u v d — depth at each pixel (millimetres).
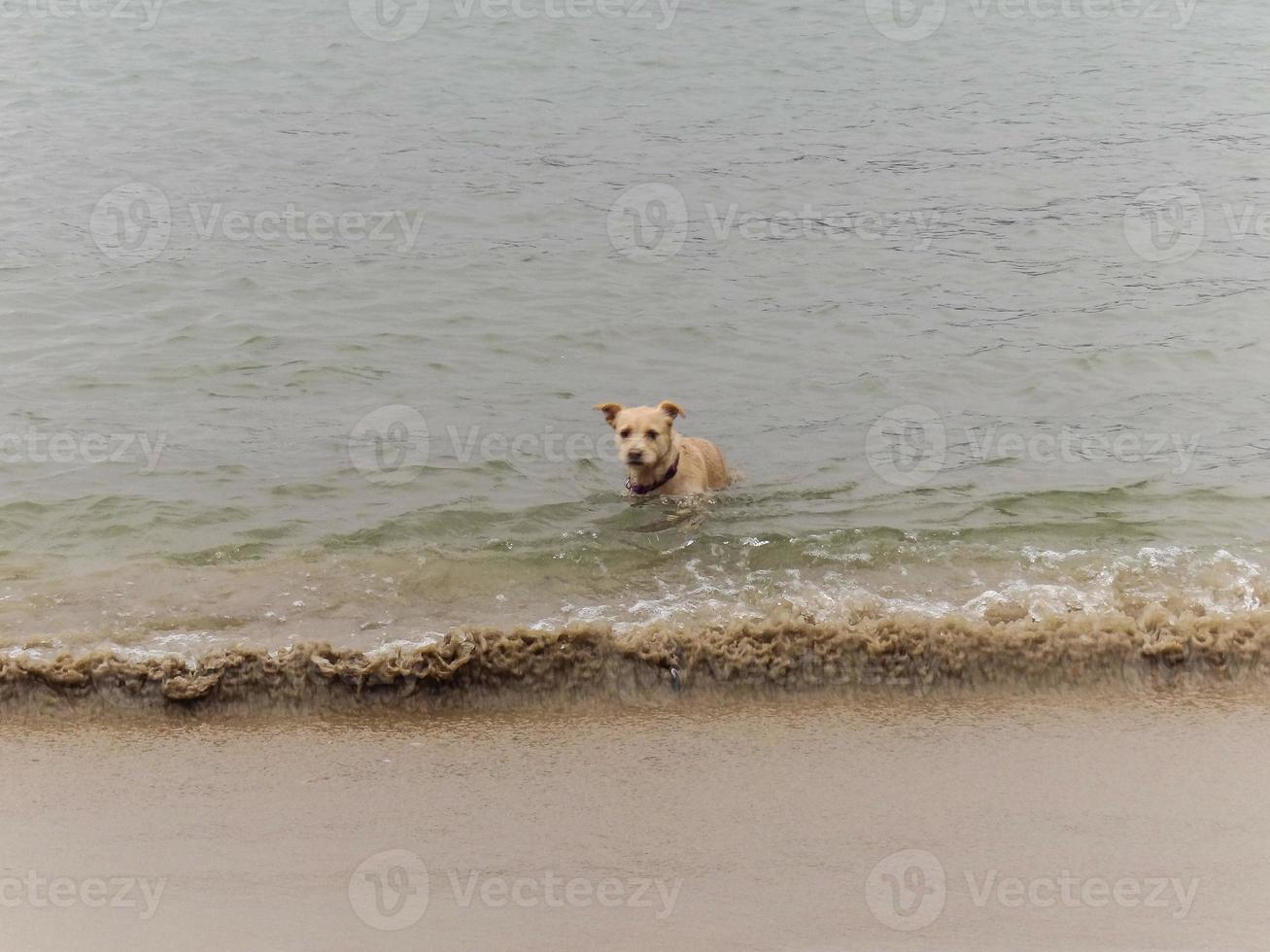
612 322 11336
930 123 17375
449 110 17656
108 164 15109
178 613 6438
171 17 21797
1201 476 8297
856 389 10023
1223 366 10312
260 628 6309
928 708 5688
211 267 12266
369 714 5633
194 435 8836
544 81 19062
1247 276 12336
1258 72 19609
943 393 9922
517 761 5234
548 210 14203
